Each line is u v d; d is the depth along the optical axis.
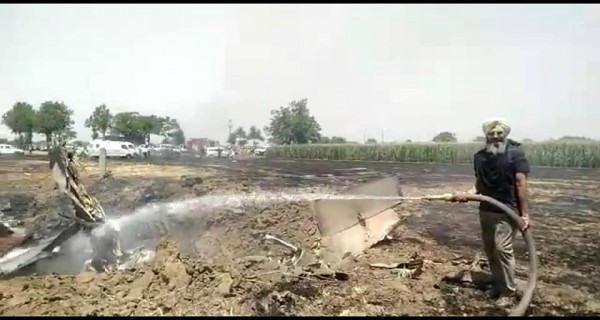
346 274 4.77
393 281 4.71
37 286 4.73
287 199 9.66
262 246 6.21
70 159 6.70
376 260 5.46
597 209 9.56
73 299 4.27
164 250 4.96
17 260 6.18
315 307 4.05
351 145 40.09
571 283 4.65
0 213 9.20
